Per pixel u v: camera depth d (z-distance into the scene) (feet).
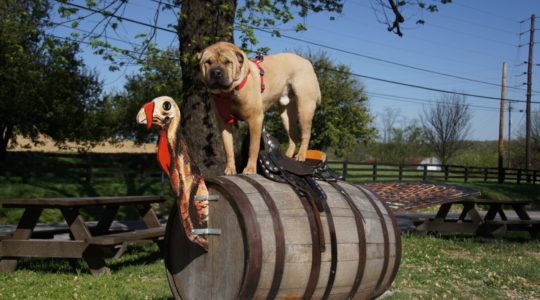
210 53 13.23
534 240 36.68
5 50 57.41
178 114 12.21
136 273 22.68
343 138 113.70
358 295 14.46
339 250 13.14
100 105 76.79
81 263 24.66
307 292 12.53
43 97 66.59
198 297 12.88
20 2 60.23
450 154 145.48
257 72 14.39
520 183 103.14
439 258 27.66
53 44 30.45
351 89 114.11
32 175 59.82
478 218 35.04
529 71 115.75
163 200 27.07
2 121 64.59
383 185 35.68
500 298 19.57
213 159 27.45
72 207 22.04
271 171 13.35
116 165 65.92
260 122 14.05
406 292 19.95
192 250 13.08
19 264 24.63
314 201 13.19
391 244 15.20
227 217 12.25
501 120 113.19
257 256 11.44
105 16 29.66
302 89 15.96
